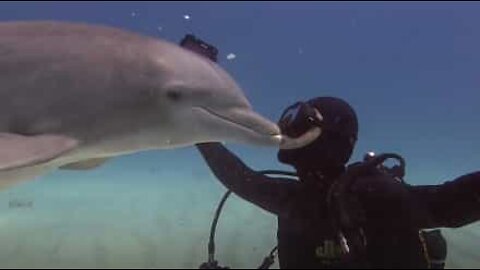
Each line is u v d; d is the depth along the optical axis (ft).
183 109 7.30
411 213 5.79
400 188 5.83
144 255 10.96
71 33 7.66
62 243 11.95
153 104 7.32
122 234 12.88
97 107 7.32
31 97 7.41
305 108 6.36
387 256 5.74
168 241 12.21
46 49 7.51
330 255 6.02
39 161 6.58
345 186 5.83
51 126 7.38
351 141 6.35
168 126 7.41
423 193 6.23
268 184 6.90
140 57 7.43
